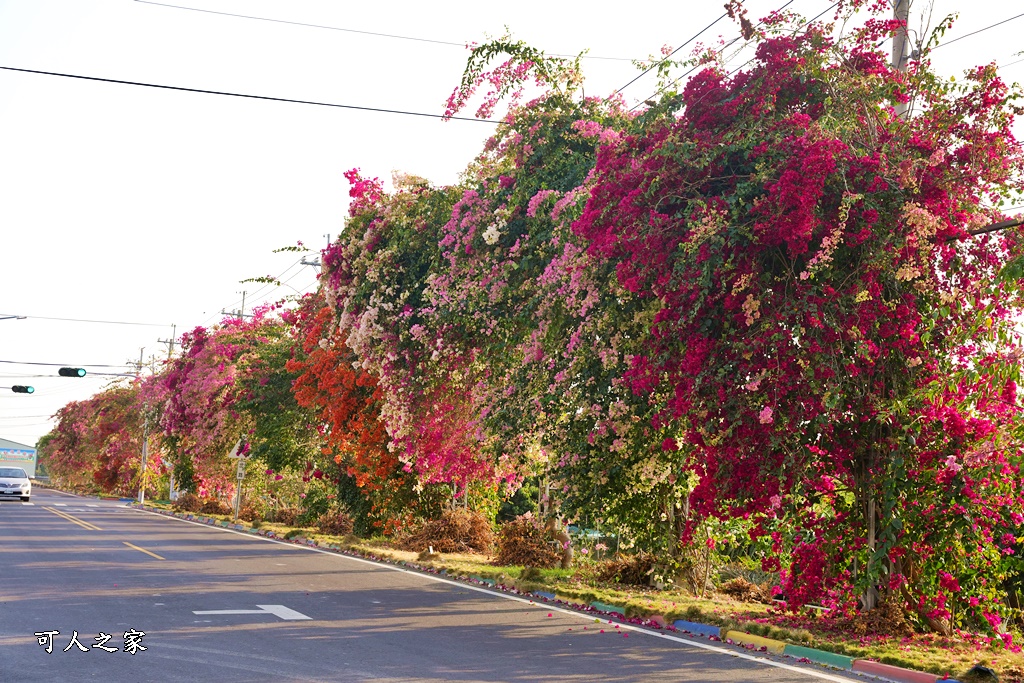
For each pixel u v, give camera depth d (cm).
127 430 6894
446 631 1192
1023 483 1186
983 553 1214
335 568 1947
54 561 1880
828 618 1318
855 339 1151
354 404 2538
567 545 2108
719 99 1237
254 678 884
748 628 1193
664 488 1591
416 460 2258
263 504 4131
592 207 1278
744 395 1170
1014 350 1180
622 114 1719
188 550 2266
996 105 1208
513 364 1830
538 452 1930
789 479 1151
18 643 1026
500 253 1759
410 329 2027
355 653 1020
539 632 1209
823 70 1230
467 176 2012
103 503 5606
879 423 1236
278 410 3488
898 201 1145
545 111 1734
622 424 1416
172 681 866
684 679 939
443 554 2388
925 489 1185
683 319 1181
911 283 1207
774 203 1120
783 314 1135
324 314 2612
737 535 1667
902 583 1231
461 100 1756
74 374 4791
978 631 1282
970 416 1210
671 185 1207
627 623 1314
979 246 1227
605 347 1414
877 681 965
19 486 5300
